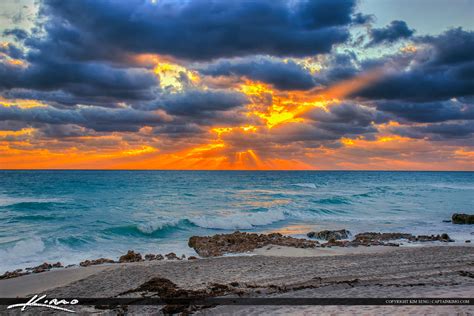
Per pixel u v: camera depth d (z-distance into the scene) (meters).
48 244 18.98
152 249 19.41
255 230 25.92
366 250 18.25
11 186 58.28
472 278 11.81
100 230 22.42
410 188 69.50
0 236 20.81
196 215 30.70
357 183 93.00
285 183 88.06
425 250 17.84
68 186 60.03
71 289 11.63
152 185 70.56
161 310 9.42
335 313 8.09
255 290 10.84
